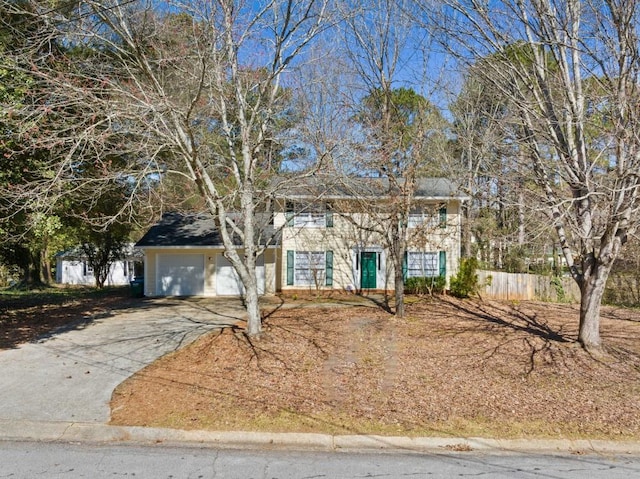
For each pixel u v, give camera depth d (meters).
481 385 7.39
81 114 8.74
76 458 4.88
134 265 35.09
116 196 13.05
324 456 5.00
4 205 9.86
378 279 20.78
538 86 9.22
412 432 5.58
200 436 5.44
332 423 5.80
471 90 17.73
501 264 23.97
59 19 8.33
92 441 5.38
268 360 8.64
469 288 19.00
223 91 10.11
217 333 10.84
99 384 7.29
